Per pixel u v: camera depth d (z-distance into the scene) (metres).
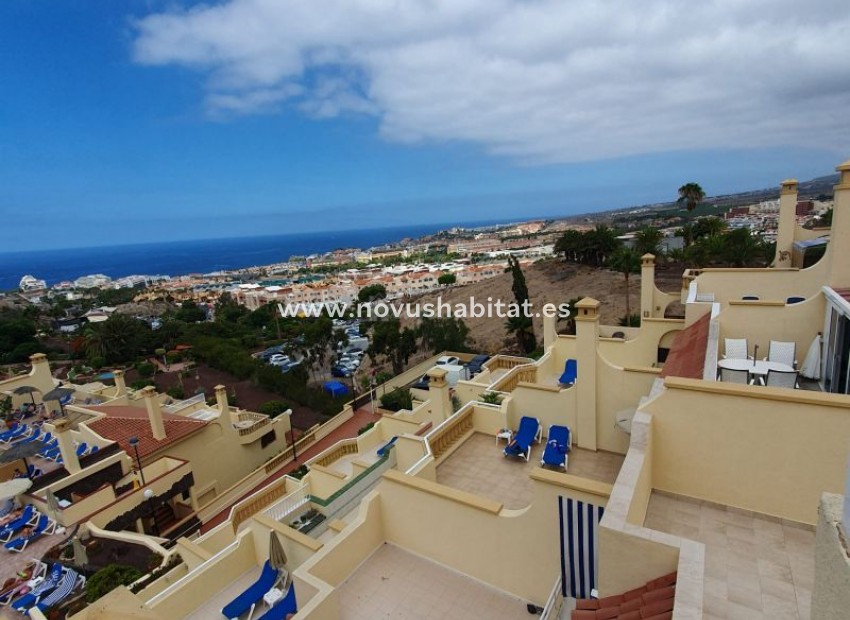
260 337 77.75
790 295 13.16
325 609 6.12
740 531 5.17
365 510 7.67
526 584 6.68
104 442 19.94
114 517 16.38
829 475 4.96
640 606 3.86
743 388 5.25
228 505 21.20
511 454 10.59
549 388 11.23
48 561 13.81
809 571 4.58
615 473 9.84
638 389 9.98
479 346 51.25
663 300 21.20
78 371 56.22
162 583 11.60
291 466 25.27
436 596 6.92
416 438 13.83
